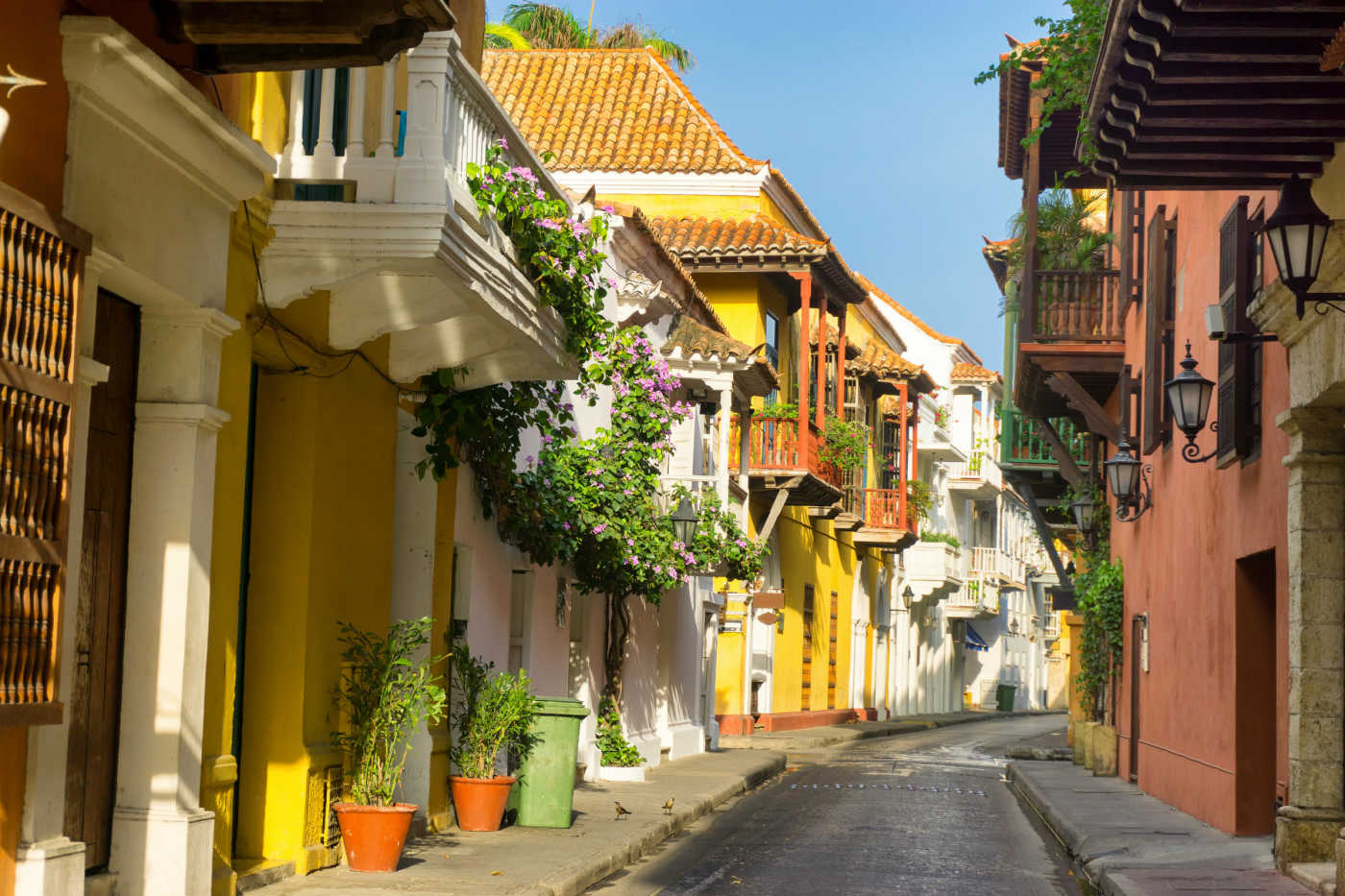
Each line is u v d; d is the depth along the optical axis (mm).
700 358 23516
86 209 7074
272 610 10211
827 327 38469
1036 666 76000
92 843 7918
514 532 15070
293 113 9633
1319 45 9000
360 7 7305
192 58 7871
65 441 6543
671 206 32531
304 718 10242
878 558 46500
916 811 18453
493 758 13523
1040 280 23469
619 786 18844
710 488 22828
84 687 7797
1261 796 15078
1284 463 12734
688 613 25734
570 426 17641
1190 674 17719
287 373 10289
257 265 9359
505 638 15422
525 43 43312
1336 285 10719
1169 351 19688
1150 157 10594
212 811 8602
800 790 21266
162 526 8250
